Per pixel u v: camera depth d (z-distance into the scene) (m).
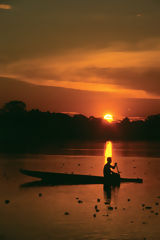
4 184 24.80
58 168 33.72
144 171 32.34
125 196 20.98
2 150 59.69
